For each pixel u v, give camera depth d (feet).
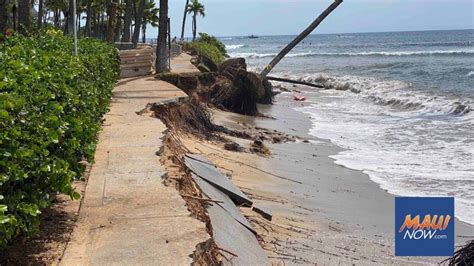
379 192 35.27
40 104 15.01
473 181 37.01
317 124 65.05
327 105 86.38
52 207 18.21
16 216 12.59
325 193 34.78
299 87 119.44
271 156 44.11
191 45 130.52
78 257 14.65
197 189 24.02
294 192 34.19
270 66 86.48
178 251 14.97
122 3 143.95
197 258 14.98
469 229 28.14
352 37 629.51
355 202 33.01
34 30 62.28
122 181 21.35
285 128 60.85
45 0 146.20
